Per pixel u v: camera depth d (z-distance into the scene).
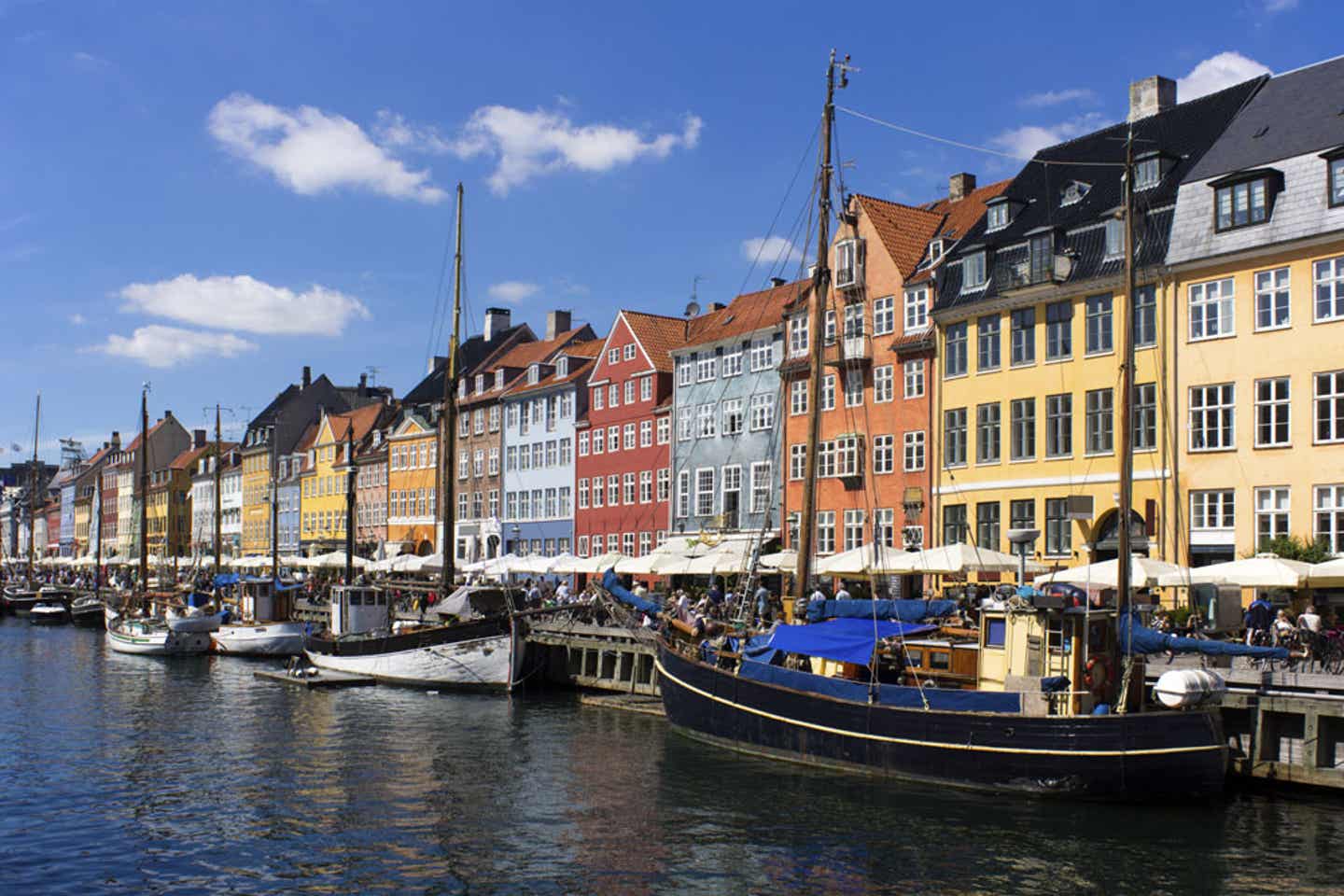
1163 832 20.67
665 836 21.28
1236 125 39.91
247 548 118.69
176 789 25.61
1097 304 41.09
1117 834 20.59
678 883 18.80
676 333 68.31
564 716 35.50
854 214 51.91
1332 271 34.84
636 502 66.06
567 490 72.94
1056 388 42.25
